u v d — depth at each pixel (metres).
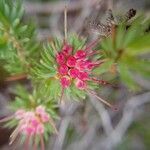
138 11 0.23
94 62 0.16
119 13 0.18
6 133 0.26
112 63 0.18
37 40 0.19
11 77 0.20
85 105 0.25
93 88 0.16
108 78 0.20
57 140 0.26
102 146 0.29
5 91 0.24
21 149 0.27
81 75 0.15
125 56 0.19
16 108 0.18
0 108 0.25
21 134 0.18
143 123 0.30
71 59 0.15
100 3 0.22
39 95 0.18
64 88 0.16
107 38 0.18
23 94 0.18
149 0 0.26
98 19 0.19
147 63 0.19
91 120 0.28
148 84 0.28
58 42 0.16
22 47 0.18
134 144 0.31
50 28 0.28
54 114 0.18
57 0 0.28
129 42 0.18
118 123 0.28
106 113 0.27
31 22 0.19
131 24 0.18
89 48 0.16
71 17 0.26
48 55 0.16
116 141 0.29
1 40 0.17
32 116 0.18
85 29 0.22
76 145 0.28
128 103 0.28
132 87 0.19
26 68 0.18
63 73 0.16
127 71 0.19
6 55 0.18
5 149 0.27
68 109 0.24
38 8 0.28
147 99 0.28
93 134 0.29
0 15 0.17
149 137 0.30
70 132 0.28
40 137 0.18
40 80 0.17
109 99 0.26
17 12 0.17
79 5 0.26
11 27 0.17
